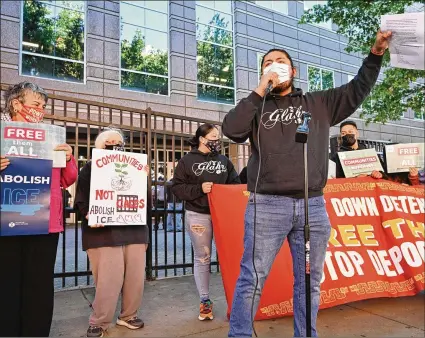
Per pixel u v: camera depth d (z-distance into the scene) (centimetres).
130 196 284
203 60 1324
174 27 1263
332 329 291
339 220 350
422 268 342
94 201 267
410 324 302
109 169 276
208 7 1351
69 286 423
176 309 343
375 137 1688
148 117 461
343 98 218
